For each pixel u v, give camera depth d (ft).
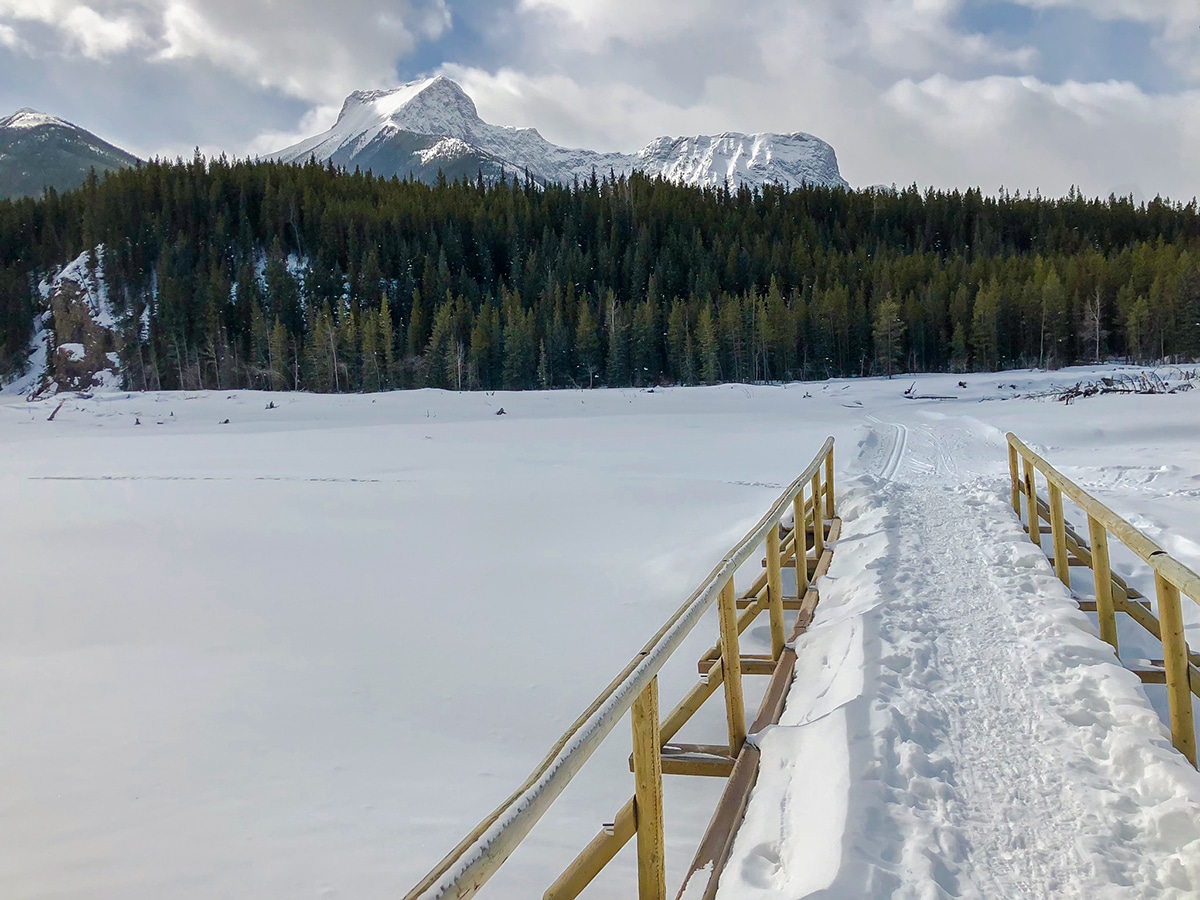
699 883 9.54
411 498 49.83
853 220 366.63
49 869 13.74
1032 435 66.23
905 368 230.48
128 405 150.71
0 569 36.27
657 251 302.25
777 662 17.38
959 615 17.57
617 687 7.64
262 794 16.60
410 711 21.27
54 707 21.71
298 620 28.99
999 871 8.86
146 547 40.11
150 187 326.65
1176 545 25.71
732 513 40.45
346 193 348.59
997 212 373.61
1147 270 230.07
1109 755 11.35
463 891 4.99
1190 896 8.26
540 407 138.72
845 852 8.87
